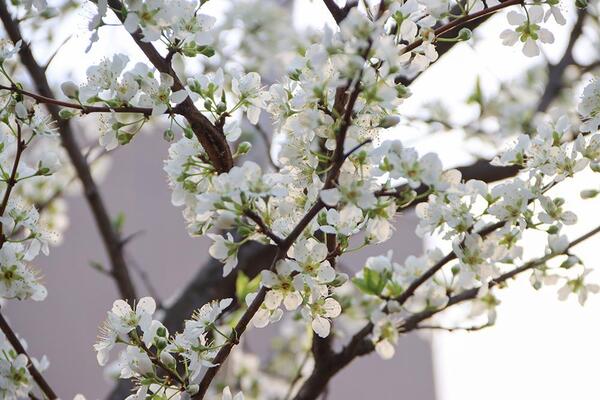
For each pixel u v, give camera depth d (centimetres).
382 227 102
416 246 230
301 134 103
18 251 108
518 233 106
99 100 103
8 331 108
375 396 280
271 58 147
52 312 251
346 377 281
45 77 124
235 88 105
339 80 98
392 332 112
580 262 110
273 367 150
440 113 143
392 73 99
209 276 130
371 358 286
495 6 105
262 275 101
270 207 103
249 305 104
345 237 102
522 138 107
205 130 103
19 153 104
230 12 147
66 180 145
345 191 99
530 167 106
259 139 136
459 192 104
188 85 104
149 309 105
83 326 252
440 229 106
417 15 105
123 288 133
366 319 119
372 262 115
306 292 102
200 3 103
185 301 129
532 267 111
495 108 145
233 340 102
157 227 268
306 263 101
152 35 102
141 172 272
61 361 246
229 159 104
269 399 147
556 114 110
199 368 102
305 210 103
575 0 107
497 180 126
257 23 147
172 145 105
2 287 107
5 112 104
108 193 265
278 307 103
